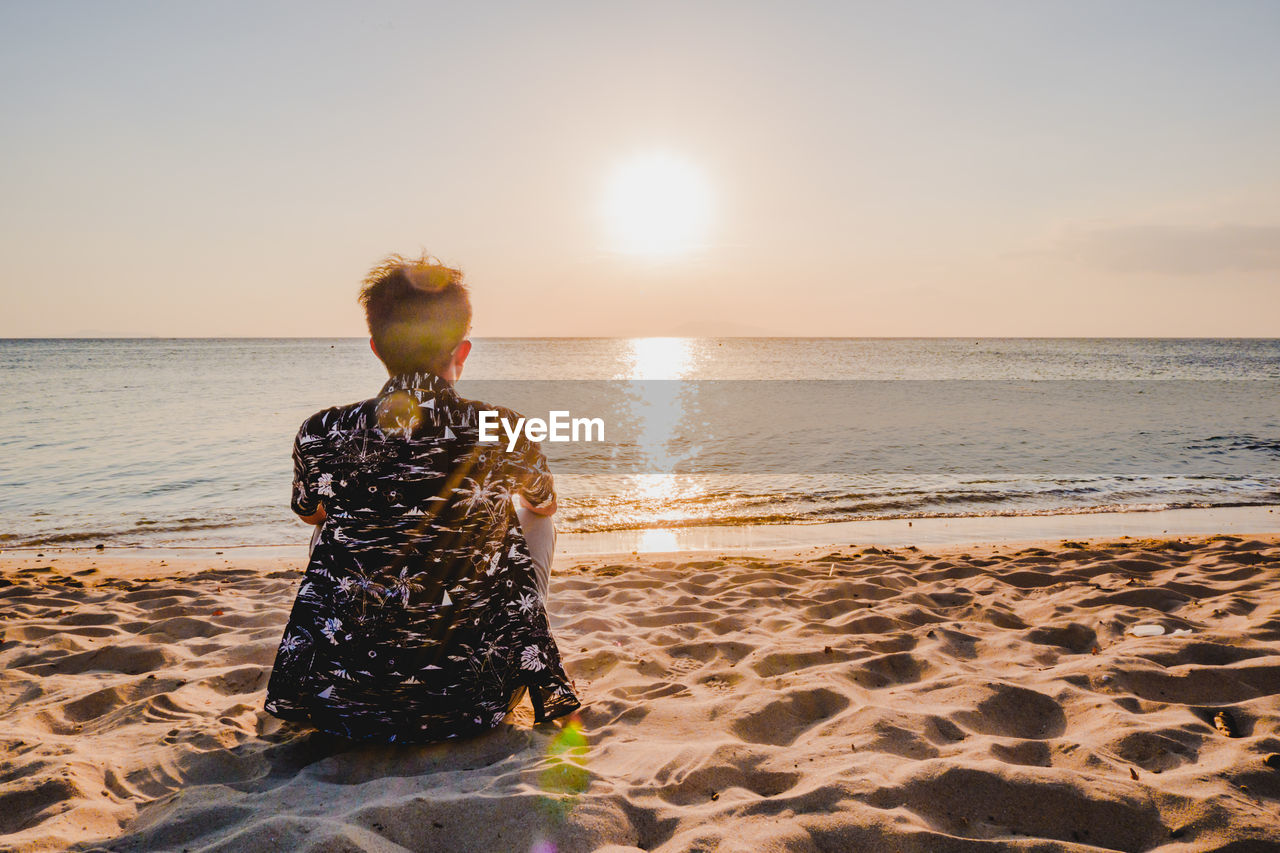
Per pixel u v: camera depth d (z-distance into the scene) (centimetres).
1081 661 298
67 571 614
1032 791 189
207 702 274
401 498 205
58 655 331
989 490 1102
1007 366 6544
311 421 210
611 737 233
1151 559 538
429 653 209
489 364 7731
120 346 13862
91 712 270
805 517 916
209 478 1182
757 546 753
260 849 159
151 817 184
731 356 9975
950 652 324
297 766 215
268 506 987
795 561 605
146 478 1180
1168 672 273
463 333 216
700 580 518
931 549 694
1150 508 964
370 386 3434
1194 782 192
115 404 2464
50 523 885
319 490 207
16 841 166
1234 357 8819
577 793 191
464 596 213
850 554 642
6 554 733
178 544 785
